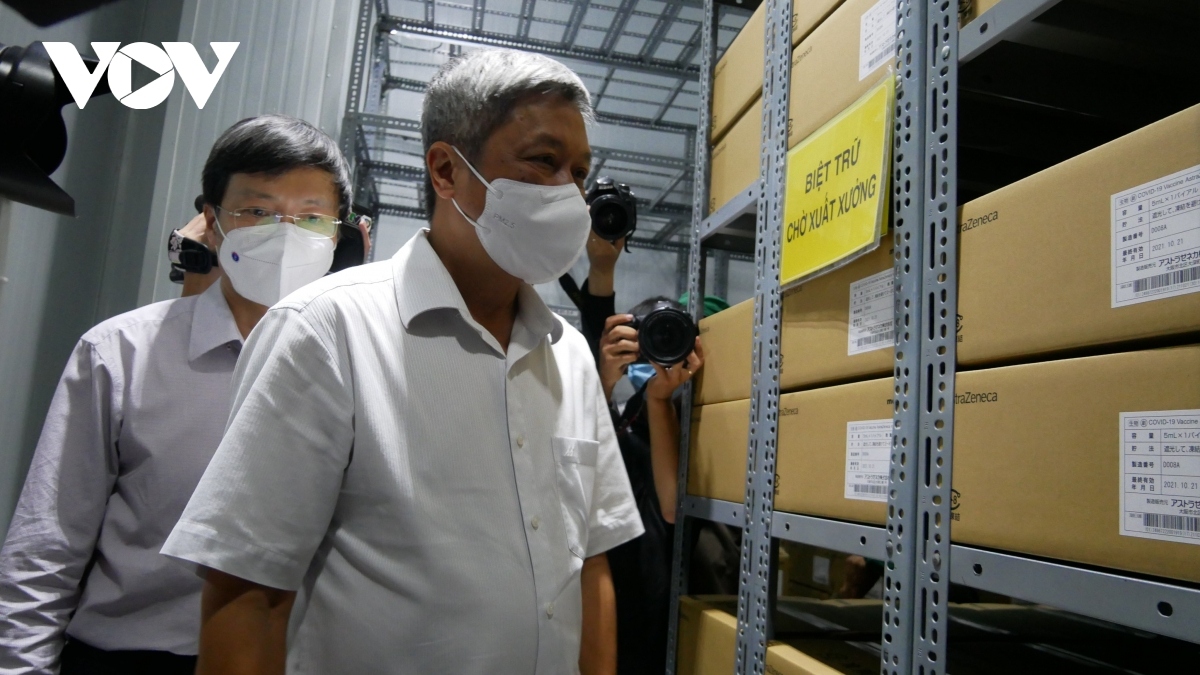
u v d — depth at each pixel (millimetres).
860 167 820
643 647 1455
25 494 917
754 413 1058
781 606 1220
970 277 658
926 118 720
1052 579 551
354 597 667
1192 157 470
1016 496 585
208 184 1092
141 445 954
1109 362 519
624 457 1562
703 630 1169
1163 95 834
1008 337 610
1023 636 1043
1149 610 478
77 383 959
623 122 3002
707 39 1432
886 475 749
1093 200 542
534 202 760
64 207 590
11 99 562
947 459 663
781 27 1081
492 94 758
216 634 620
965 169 1005
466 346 757
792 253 979
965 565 636
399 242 3143
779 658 913
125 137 1845
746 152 1216
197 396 986
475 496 706
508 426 750
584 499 837
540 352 864
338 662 660
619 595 1476
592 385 960
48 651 882
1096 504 518
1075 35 683
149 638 924
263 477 634
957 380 663
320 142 1102
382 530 673
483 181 765
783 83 1059
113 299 1790
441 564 669
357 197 2684
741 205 1198
